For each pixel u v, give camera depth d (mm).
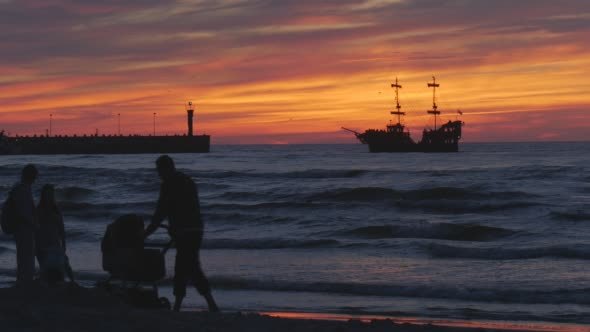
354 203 37781
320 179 60719
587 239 25156
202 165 98312
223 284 16859
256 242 24469
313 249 23375
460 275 17734
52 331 8086
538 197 39875
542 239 25562
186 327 8750
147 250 11000
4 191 49156
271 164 101688
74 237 26953
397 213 36281
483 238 26578
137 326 8594
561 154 136250
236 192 45375
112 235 11070
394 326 9812
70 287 10445
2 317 8602
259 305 14219
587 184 46094
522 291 15211
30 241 12281
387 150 177750
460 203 36594
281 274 18266
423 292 15523
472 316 12773
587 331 11078
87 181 60656
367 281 17000
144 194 48188
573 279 16797
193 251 10562
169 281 17094
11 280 17328
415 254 21828
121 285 11258
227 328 8922
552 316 12648
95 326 8461
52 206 12742
